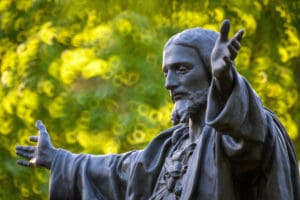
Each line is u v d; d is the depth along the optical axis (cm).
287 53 1533
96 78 1489
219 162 845
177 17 1486
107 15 1494
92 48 1470
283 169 852
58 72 1486
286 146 869
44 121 1491
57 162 927
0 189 1496
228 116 823
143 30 1456
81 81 1495
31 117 1498
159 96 1442
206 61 884
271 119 855
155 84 1445
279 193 849
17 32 1524
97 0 1491
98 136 1458
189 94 884
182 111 883
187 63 884
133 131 1440
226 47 814
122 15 1462
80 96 1467
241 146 834
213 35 889
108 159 922
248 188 855
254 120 831
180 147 893
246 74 1489
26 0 1519
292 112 1569
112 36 1459
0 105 1509
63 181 926
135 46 1457
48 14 1514
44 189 1485
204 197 862
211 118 827
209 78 884
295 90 1520
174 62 884
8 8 1523
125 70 1446
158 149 902
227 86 823
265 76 1498
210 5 1498
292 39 1534
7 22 1519
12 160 1497
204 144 867
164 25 1478
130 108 1446
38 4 1514
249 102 830
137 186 899
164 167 891
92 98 1462
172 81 884
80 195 926
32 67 1501
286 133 873
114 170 916
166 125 1445
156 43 1459
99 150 1453
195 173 864
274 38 1533
